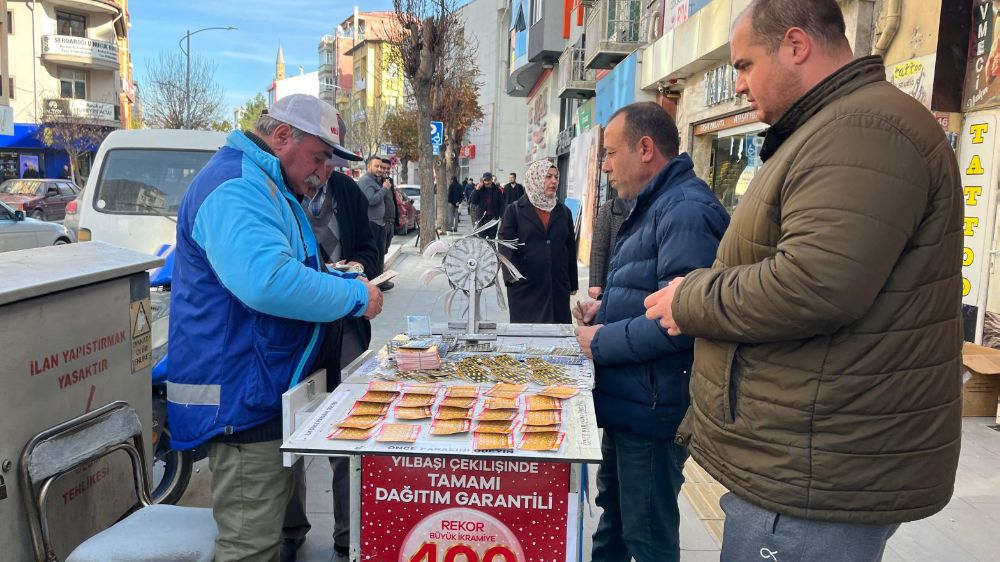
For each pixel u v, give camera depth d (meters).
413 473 1.86
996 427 4.60
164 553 2.09
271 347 2.10
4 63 23.27
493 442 1.70
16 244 10.34
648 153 2.36
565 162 21.44
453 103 28.44
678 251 2.11
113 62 33.25
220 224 1.98
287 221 2.16
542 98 25.94
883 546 1.63
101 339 2.49
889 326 1.45
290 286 1.98
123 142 6.79
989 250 5.00
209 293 2.07
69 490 2.36
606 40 13.04
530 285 4.94
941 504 1.53
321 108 2.21
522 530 1.86
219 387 2.07
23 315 2.10
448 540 1.88
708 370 1.72
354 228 3.76
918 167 1.41
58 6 31.89
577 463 1.70
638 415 2.29
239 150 2.14
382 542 1.90
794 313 1.43
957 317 1.52
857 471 1.49
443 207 20.19
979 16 4.97
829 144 1.45
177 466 3.40
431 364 2.31
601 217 5.26
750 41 1.66
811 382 1.50
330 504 3.63
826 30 1.58
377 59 60.03
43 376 2.19
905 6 5.41
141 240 6.44
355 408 1.93
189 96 28.72
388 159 8.40
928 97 5.15
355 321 3.48
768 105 1.67
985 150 4.95
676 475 2.38
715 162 9.55
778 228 1.57
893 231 1.38
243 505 2.15
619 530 2.73
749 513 1.67
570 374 2.26
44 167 32.41
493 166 40.31
